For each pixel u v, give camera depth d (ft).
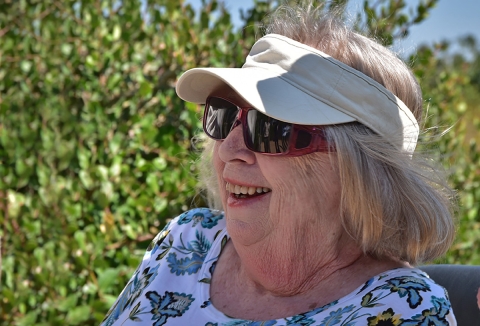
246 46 10.09
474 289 5.24
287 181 4.58
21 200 9.26
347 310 4.43
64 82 9.96
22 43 10.46
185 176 9.21
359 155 4.50
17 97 10.08
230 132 4.85
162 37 10.07
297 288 4.79
